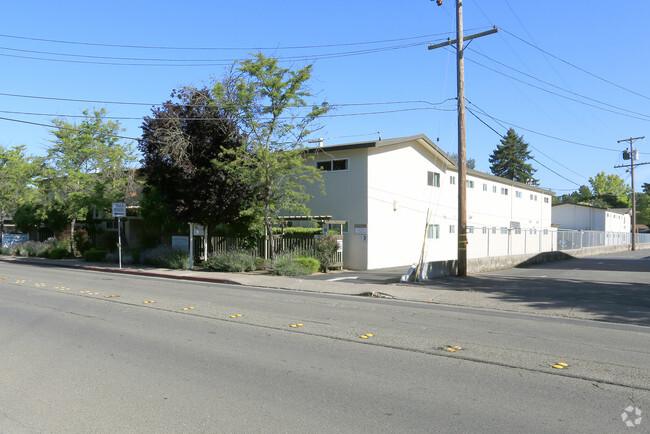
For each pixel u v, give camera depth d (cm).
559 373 630
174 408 500
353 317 1045
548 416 482
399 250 2648
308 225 2562
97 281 1745
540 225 4816
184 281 1855
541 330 933
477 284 1697
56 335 830
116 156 2716
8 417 477
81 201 2756
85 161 2848
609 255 4397
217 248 2433
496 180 3888
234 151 2033
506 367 658
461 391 556
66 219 3284
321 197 2558
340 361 680
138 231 3109
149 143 2202
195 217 2208
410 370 639
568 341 830
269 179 2045
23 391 550
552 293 1479
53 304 1174
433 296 1422
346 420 470
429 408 502
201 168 2134
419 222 2858
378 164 2484
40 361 670
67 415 482
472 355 720
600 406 510
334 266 2269
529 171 7538
